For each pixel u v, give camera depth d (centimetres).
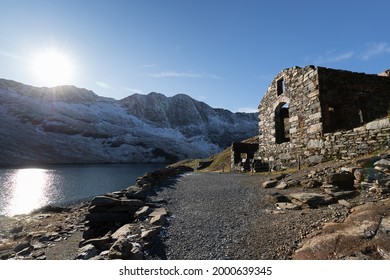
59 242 1086
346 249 500
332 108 1759
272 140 2098
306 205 825
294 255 534
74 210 2311
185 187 1392
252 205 931
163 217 829
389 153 924
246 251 580
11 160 13325
